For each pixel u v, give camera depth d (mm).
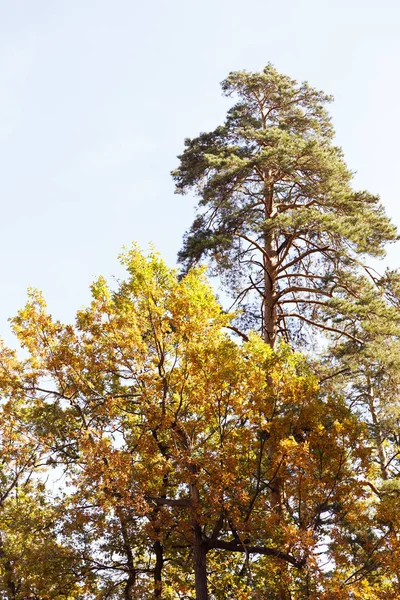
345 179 26047
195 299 19719
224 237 23859
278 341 26234
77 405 20406
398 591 17953
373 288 23609
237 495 18375
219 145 27656
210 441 20219
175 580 20625
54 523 20781
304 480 18672
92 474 18734
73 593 21000
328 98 29578
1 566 21531
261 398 19031
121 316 19938
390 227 24906
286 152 24422
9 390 20359
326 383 24938
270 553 18547
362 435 19453
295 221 23344
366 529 19719
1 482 23609
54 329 20500
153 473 19734
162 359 19781
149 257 20562
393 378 23047
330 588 17484
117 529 19812
